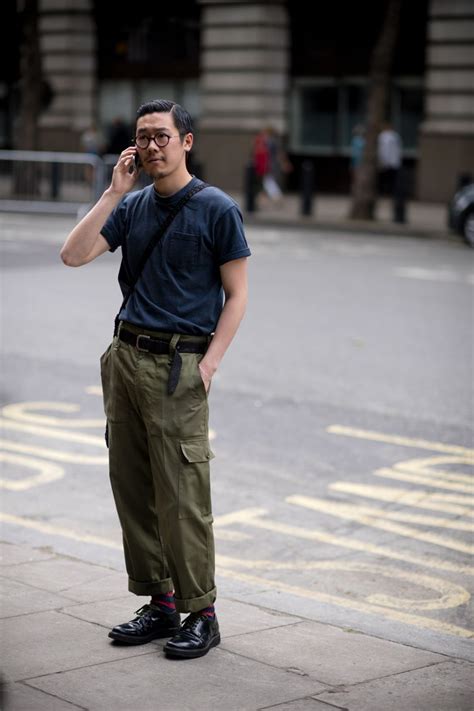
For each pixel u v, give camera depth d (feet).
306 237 112.27
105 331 59.82
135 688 19.66
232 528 31.91
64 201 120.88
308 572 28.71
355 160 136.26
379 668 21.03
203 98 157.99
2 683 19.67
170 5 164.86
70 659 20.95
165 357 20.90
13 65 187.93
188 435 20.95
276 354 54.54
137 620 21.97
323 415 43.80
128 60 171.53
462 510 33.68
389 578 28.43
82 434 41.37
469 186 109.50
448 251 102.63
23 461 38.14
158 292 21.04
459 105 137.90
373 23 149.38
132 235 21.25
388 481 36.24
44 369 51.08
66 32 171.12
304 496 34.73
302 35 154.81
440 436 41.29
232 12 153.38
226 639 22.36
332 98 154.71
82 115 173.99
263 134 133.69
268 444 39.96
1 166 123.54
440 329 61.52
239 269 21.12
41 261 87.30
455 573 28.86
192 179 21.21
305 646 22.12
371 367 52.03
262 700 19.26
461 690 20.02
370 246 105.09
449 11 136.26
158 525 22.06
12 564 27.09
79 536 30.91
